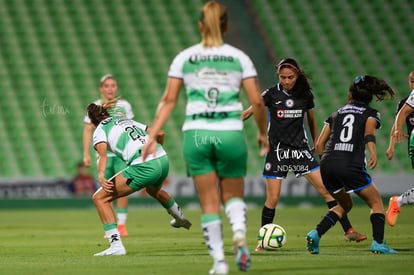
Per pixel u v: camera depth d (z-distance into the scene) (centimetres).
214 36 2189
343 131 2956
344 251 3144
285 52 10575
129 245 3716
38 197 8050
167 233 4656
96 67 10306
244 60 2180
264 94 3469
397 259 2709
